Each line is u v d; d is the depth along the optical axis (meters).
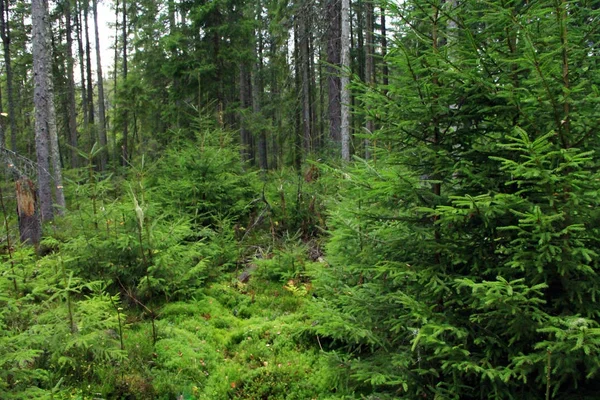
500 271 3.48
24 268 5.66
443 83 3.87
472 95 3.71
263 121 16.84
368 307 4.33
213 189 9.88
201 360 5.25
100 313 4.92
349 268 4.49
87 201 7.23
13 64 25.39
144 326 5.78
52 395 3.79
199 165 9.99
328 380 4.86
